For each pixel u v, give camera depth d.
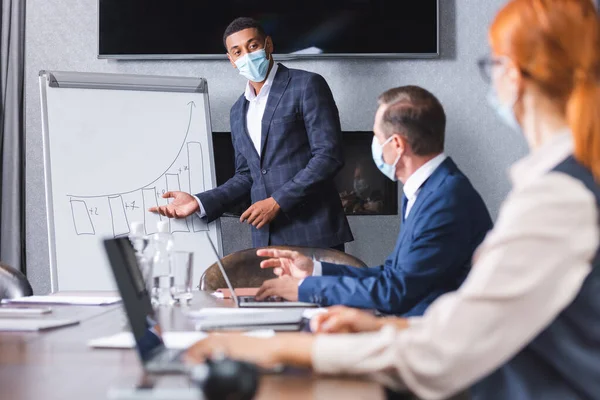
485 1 4.10
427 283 2.01
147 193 3.72
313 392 0.98
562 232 0.92
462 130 4.11
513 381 1.04
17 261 4.01
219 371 0.78
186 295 2.12
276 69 3.74
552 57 0.99
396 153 2.07
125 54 4.05
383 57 4.08
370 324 1.32
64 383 1.06
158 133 3.79
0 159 4.01
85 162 3.68
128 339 1.44
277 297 2.14
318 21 4.06
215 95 4.11
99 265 3.60
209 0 4.05
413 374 0.97
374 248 4.12
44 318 1.86
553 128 1.02
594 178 0.96
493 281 0.93
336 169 3.60
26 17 4.09
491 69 1.05
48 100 3.69
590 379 0.98
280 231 3.63
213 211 3.68
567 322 0.99
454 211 2.02
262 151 3.69
